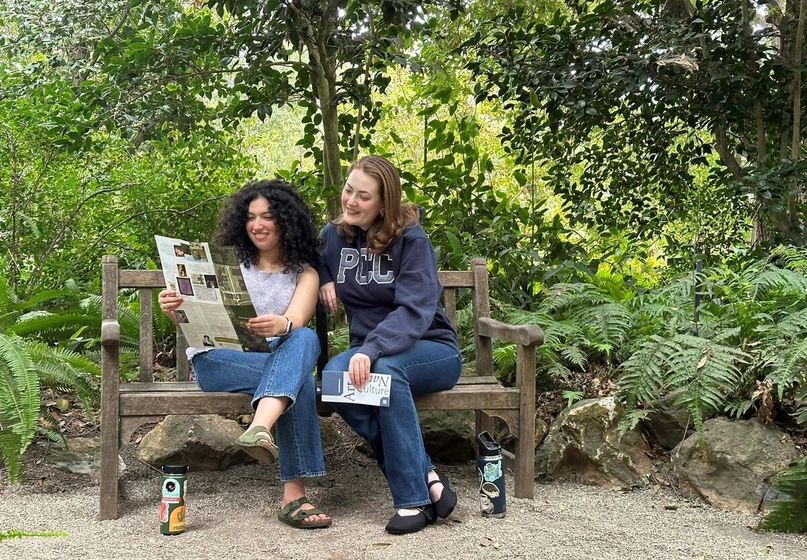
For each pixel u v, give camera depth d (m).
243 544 2.28
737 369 2.94
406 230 2.68
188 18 4.83
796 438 2.88
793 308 3.29
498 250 4.18
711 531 2.49
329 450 3.31
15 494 2.76
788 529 2.47
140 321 2.94
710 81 4.57
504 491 2.59
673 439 3.10
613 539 2.37
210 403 2.53
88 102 4.40
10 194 4.67
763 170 4.32
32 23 6.26
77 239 5.16
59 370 3.09
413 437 2.44
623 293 4.21
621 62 4.52
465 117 4.41
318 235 2.86
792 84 4.61
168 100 4.55
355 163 2.70
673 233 5.59
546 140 5.15
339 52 3.98
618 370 3.38
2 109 4.29
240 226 2.69
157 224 5.42
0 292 3.70
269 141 11.83
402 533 2.37
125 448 3.22
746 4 4.70
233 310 2.41
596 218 5.46
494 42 4.93
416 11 3.65
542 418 3.30
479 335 3.09
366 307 2.71
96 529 2.40
